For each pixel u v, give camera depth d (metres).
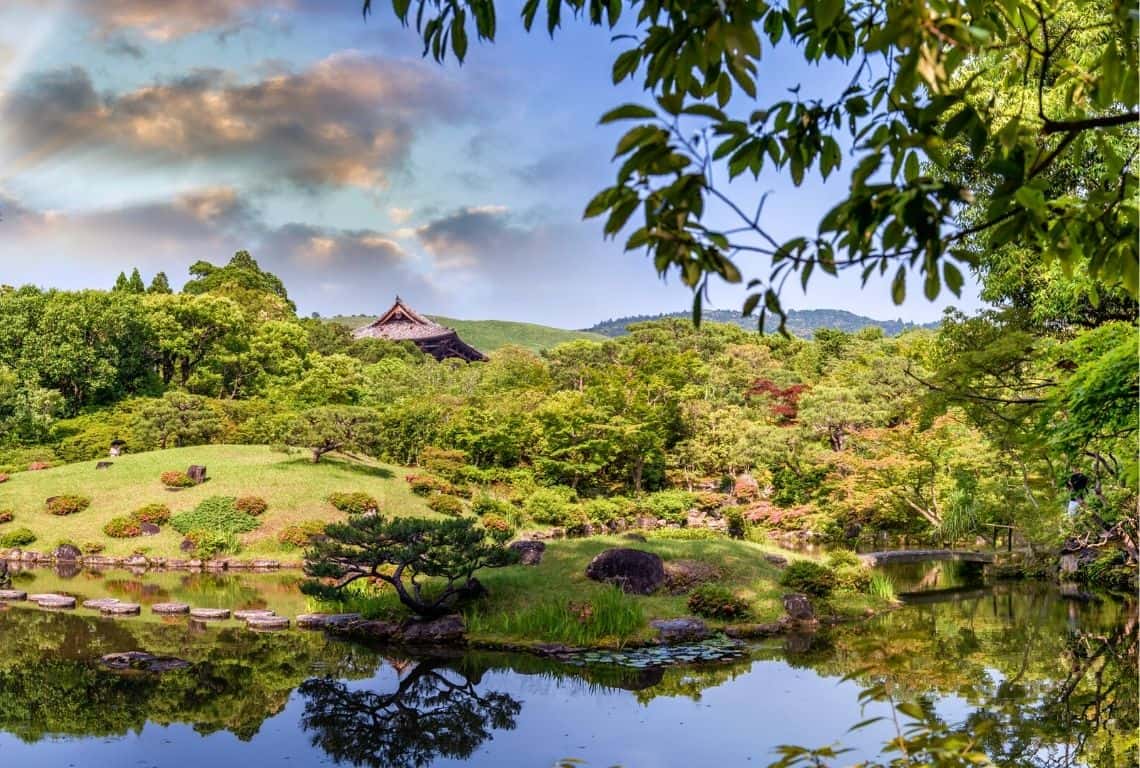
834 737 9.63
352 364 49.94
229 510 30.22
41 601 19.30
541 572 18.25
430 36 2.99
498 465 41.66
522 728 10.34
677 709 11.03
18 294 45.34
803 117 2.67
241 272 74.50
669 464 42.59
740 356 60.88
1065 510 16.80
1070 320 13.79
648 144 2.08
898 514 32.12
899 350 59.00
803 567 18.70
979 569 25.50
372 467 36.69
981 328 12.51
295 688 12.33
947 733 2.92
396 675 13.08
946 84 2.20
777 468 38.78
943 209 2.14
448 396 48.72
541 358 67.56
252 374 51.47
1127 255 2.78
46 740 9.90
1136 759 8.33
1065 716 9.93
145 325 47.00
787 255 2.21
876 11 2.88
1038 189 2.32
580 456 40.16
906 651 14.06
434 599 16.69
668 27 2.42
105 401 45.28
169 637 15.77
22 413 37.06
